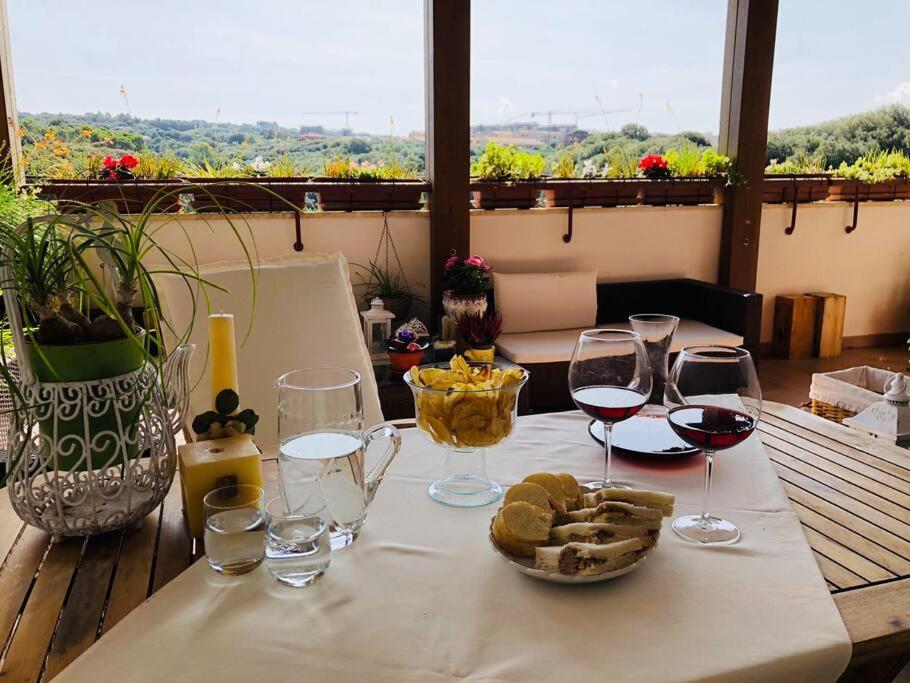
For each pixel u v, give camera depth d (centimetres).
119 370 99
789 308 471
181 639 77
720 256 459
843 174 486
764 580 88
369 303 397
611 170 439
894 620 82
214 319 109
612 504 91
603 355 109
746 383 102
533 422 145
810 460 130
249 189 362
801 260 483
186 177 359
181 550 99
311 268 182
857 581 90
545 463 124
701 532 98
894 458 131
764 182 460
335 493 95
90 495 99
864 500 113
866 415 238
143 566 95
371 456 126
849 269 495
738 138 438
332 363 178
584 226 429
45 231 95
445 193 388
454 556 93
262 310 173
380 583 87
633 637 77
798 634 78
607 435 110
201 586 87
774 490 113
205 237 361
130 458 101
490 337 343
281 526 86
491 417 100
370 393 180
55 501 98
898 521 106
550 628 78
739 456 127
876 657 80
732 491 113
